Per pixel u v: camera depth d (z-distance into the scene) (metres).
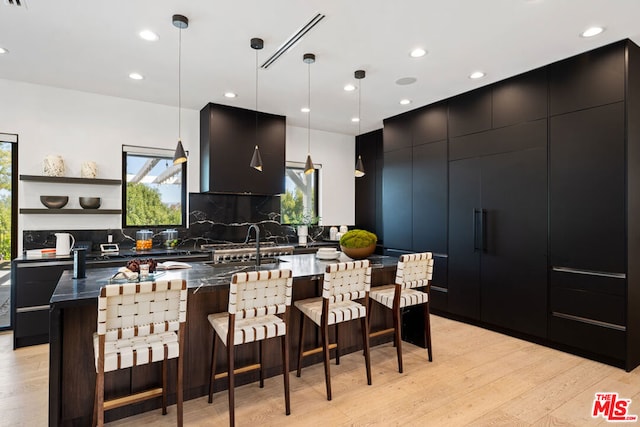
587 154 3.06
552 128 3.31
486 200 3.87
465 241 4.08
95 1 2.33
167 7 2.41
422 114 4.66
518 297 3.56
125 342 1.88
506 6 2.41
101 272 2.61
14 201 3.82
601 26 2.66
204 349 2.40
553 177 3.29
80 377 2.04
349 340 3.15
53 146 3.93
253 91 4.08
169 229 4.65
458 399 2.39
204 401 2.34
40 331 3.34
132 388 2.17
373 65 3.38
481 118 3.94
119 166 4.29
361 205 6.30
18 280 3.26
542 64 3.34
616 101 2.88
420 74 3.59
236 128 4.66
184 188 4.78
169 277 2.40
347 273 2.49
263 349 2.66
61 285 2.13
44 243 3.89
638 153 2.92
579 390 2.52
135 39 2.86
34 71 3.51
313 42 2.93
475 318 3.97
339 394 2.45
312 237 5.93
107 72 3.53
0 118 3.69
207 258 4.23
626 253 2.82
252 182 4.78
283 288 2.18
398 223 4.97
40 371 2.77
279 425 2.08
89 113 4.12
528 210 3.48
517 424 2.11
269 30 2.73
